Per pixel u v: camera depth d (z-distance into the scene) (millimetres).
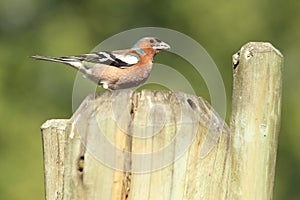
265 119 7324
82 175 6875
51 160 7418
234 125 7371
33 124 27281
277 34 29359
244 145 7316
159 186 6859
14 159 26062
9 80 28641
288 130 28062
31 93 28234
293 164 27812
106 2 30547
